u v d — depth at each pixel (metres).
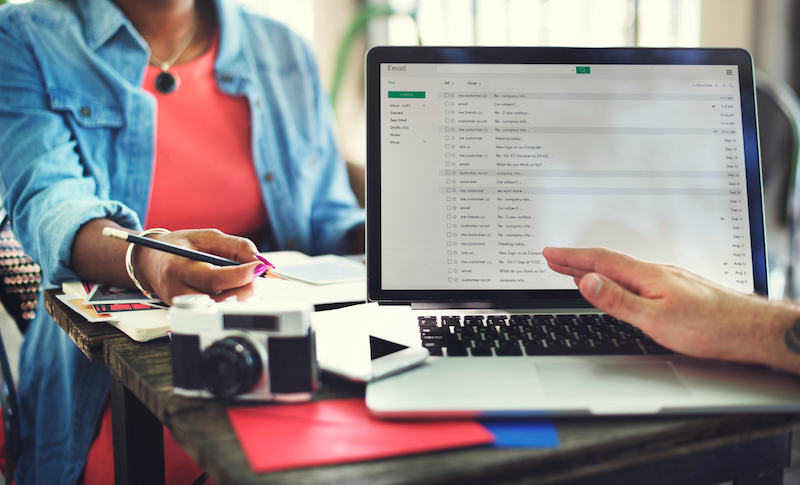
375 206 0.63
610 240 0.63
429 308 0.62
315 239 1.50
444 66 0.64
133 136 1.18
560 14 2.99
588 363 0.44
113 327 0.58
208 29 1.34
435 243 0.63
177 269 0.57
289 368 0.39
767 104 1.67
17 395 1.05
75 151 1.11
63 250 0.73
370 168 0.63
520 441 0.34
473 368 0.43
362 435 0.34
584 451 0.33
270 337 0.39
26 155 0.98
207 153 1.30
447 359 0.45
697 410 0.37
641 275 0.44
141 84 1.21
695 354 0.42
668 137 0.64
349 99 2.54
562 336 0.51
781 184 1.66
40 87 1.08
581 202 0.63
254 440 0.33
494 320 0.56
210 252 0.63
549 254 0.49
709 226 0.63
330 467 0.30
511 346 0.48
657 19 3.17
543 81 0.65
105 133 1.16
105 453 0.86
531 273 0.62
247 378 0.38
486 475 0.31
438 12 2.74
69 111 1.10
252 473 0.30
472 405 0.36
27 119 1.02
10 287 1.03
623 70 0.65
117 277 0.70
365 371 0.41
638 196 0.63
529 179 0.63
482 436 0.34
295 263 0.95
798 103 3.20
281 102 1.43
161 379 0.44
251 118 1.33
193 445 0.34
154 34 1.26
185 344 0.40
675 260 0.63
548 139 0.64
